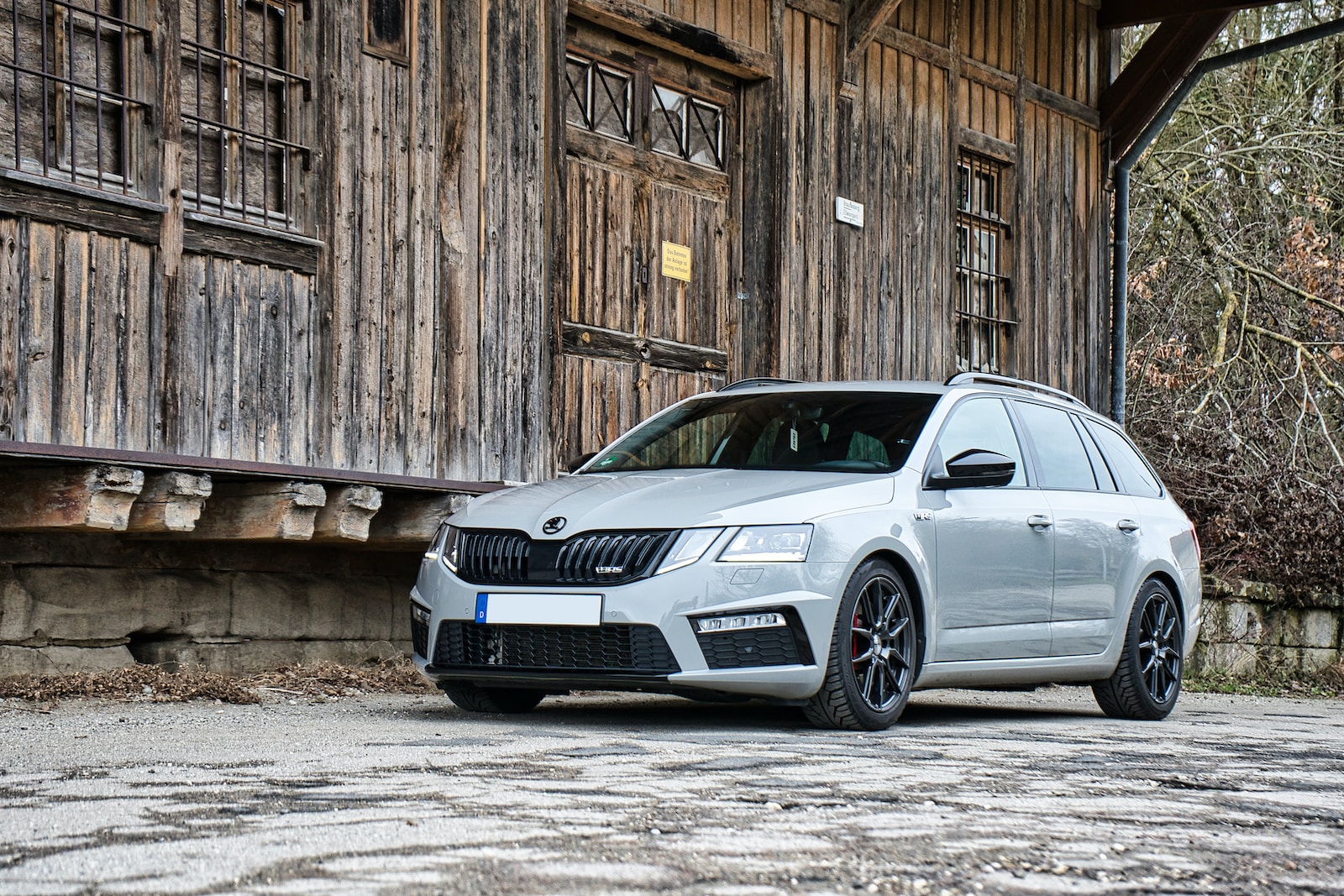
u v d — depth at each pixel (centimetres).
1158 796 434
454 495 848
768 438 710
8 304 672
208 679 771
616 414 1065
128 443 721
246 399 782
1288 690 1346
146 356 732
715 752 509
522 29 965
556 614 596
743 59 1151
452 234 909
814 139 1216
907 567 642
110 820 351
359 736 551
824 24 1230
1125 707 786
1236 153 1969
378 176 863
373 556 919
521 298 957
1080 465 787
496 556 618
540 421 968
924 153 1336
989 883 299
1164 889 299
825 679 606
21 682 717
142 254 732
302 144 825
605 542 601
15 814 360
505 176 948
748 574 591
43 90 702
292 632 865
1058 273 1506
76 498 671
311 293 820
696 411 761
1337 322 1831
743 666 590
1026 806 401
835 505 620
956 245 1373
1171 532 827
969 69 1388
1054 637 726
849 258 1249
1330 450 1836
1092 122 1551
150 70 738
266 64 816
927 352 1334
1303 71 2041
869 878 299
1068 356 1520
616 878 290
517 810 369
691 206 1138
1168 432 1678
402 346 873
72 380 698
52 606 749
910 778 450
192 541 802
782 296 1179
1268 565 1462
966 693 1020
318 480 765
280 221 816
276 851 311
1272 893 301
